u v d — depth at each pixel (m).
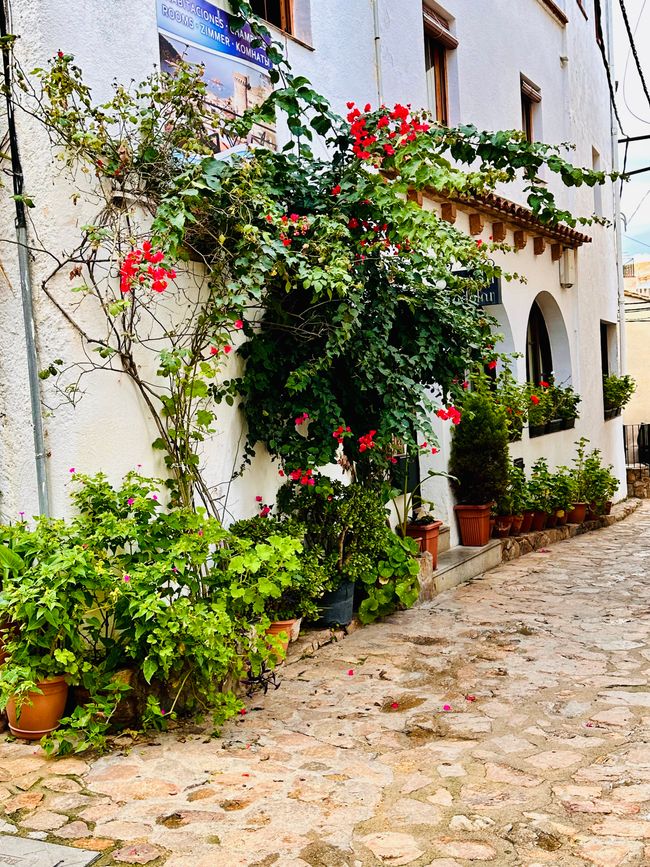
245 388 5.78
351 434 5.94
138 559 4.38
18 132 4.60
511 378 9.67
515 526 10.39
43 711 4.09
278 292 5.88
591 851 3.09
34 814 3.39
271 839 3.19
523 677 5.21
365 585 6.55
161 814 3.39
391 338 6.73
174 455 5.18
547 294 12.38
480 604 7.24
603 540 11.46
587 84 15.02
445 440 9.12
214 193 4.94
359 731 4.34
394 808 3.45
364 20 7.72
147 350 5.06
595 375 14.72
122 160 4.79
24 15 4.54
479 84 10.28
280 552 4.70
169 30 5.44
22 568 4.13
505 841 3.17
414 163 5.50
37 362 4.61
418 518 8.13
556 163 5.93
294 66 6.66
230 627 4.34
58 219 4.55
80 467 4.64
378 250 5.88
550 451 12.40
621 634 6.20
